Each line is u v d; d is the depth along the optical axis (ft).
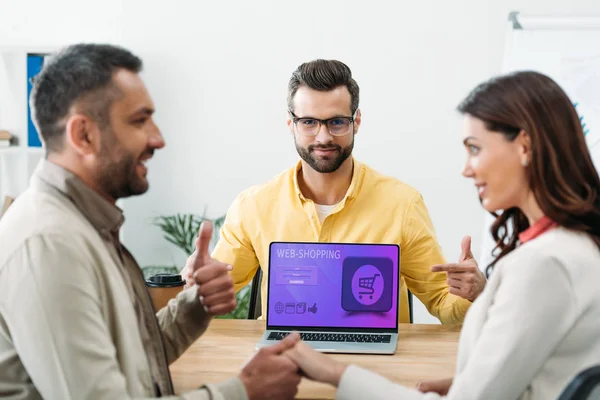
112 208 5.26
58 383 4.70
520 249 4.83
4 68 13.01
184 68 13.98
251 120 13.97
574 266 4.64
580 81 12.68
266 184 8.52
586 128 12.64
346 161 8.16
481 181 5.04
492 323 4.73
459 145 13.56
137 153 5.22
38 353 4.70
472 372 4.73
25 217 4.93
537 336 4.60
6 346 4.93
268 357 5.43
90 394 4.68
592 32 12.66
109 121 5.08
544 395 4.70
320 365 5.36
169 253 14.35
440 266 7.05
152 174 14.24
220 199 14.17
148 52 14.02
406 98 13.60
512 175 4.94
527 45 12.87
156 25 13.97
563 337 4.66
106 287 5.00
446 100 13.52
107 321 5.00
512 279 4.71
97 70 5.06
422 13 13.43
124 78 5.13
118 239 5.41
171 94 14.06
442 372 6.10
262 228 8.32
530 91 4.86
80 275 4.77
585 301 4.62
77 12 14.20
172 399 4.99
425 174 13.67
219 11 13.83
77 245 4.84
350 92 7.89
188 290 6.34
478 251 13.62
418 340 7.02
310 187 8.29
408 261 8.23
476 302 5.09
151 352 5.44
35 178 5.19
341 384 5.26
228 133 14.03
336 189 8.24
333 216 8.22
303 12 13.67
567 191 4.79
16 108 13.14
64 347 4.67
